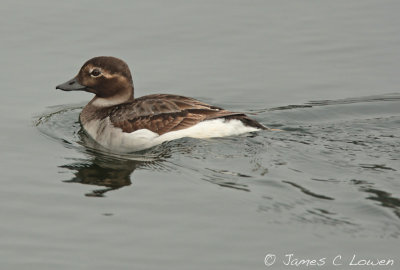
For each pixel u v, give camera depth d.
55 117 14.95
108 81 14.19
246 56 17.66
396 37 18.33
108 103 14.37
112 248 9.83
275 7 20.08
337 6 20.09
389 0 20.28
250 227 10.29
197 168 12.21
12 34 18.30
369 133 13.95
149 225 10.39
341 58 17.56
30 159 12.78
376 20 19.23
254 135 13.44
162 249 9.77
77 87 14.30
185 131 13.11
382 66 17.17
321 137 13.64
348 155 12.73
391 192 11.23
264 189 11.41
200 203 11.00
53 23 18.91
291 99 15.84
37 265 9.45
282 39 18.38
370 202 10.90
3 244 9.92
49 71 16.72
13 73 16.59
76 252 9.74
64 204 11.07
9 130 14.09
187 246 9.84
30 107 15.30
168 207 10.91
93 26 18.78
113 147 13.41
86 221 10.54
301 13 19.73
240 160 12.47
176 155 12.70
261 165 12.27
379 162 12.43
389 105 15.36
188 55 17.64
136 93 15.88
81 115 14.56
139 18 19.27
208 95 15.96
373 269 9.31
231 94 16.05
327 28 18.89
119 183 11.79
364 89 16.19
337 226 10.27
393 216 10.49
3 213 10.78
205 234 10.13
